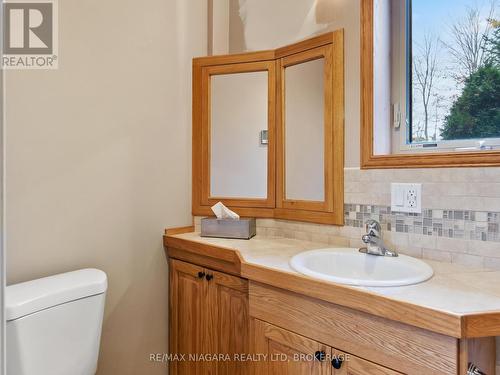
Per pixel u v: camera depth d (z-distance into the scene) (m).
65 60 1.34
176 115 1.77
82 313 1.16
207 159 1.83
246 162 1.78
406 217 1.27
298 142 1.63
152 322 1.65
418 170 1.24
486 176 1.09
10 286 1.13
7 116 1.19
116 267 1.52
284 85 1.68
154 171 1.67
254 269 1.18
